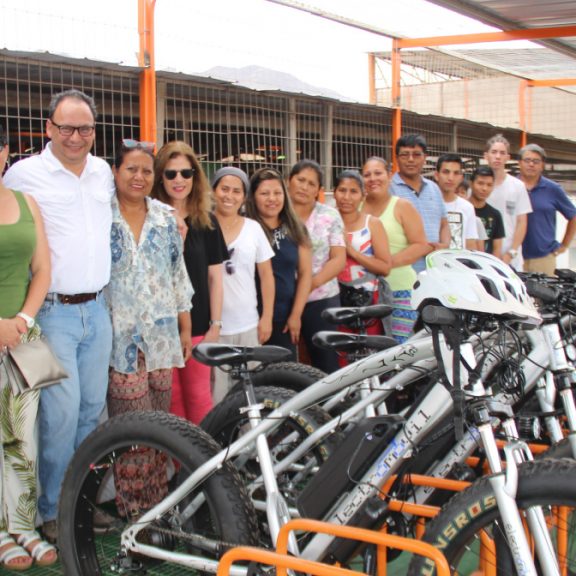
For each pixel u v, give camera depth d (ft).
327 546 8.13
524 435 10.23
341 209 15.12
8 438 10.25
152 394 12.00
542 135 30.68
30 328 10.25
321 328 14.52
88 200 10.74
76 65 14.33
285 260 13.97
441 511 7.47
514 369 7.88
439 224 16.93
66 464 10.93
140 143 11.12
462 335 7.52
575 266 30.07
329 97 19.02
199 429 8.79
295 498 9.46
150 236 11.30
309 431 10.09
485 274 7.51
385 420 8.13
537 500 6.94
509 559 7.41
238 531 8.27
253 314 13.41
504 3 18.54
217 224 12.78
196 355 8.91
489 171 19.16
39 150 14.71
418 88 24.18
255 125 17.88
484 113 27.71
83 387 11.05
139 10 14.88
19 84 14.35
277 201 13.74
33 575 10.22
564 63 28.25
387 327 14.30
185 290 11.89
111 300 11.23
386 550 8.53
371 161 15.64
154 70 15.06
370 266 14.78
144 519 8.75
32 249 10.13
